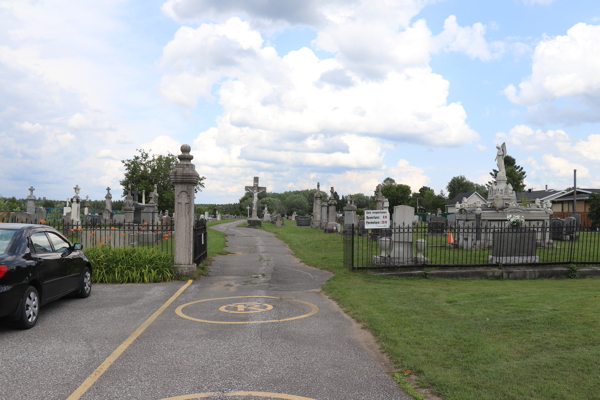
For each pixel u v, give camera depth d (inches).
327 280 434.0
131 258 431.5
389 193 3686.0
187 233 446.3
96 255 428.8
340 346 227.5
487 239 732.7
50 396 161.3
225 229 1472.7
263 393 166.2
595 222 1485.0
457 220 800.9
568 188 1916.8
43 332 247.6
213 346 224.7
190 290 383.6
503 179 928.9
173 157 2901.1
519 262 494.9
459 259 595.8
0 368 189.9
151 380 178.1
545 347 213.8
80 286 337.4
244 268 523.2
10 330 250.8
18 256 251.1
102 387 170.2
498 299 329.4
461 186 4606.3
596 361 192.5
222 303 331.3
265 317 288.7
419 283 418.0
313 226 1549.0
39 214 1087.0
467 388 167.8
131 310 304.7
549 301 315.3
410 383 177.3
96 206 2677.2
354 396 164.9
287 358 207.6
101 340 233.0
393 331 246.4
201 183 3011.8
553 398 157.9
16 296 240.4
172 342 230.7
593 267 474.6
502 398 158.9
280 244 882.8
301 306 323.9
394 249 509.0
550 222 769.6
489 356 203.3
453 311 293.9
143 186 2645.2
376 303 320.2
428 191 4119.1
